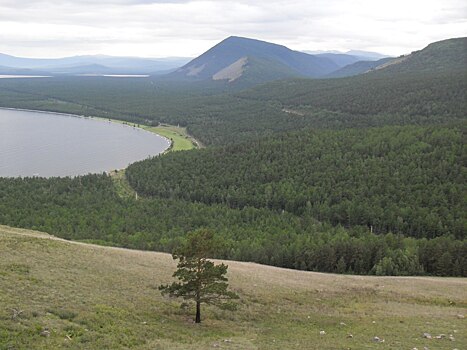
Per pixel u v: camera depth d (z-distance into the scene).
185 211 134.88
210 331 37.62
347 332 39.84
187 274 38.91
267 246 99.25
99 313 35.75
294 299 52.94
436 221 116.44
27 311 32.31
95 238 109.12
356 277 71.56
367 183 144.12
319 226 123.06
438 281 69.38
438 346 35.22
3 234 60.97
